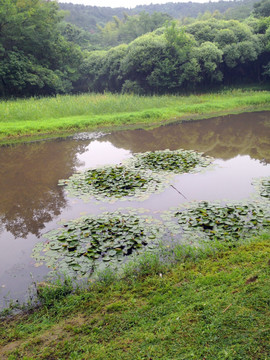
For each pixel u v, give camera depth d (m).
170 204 6.19
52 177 8.30
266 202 5.88
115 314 3.19
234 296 2.96
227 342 2.43
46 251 4.73
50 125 14.21
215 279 3.42
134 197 6.43
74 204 6.43
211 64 24.67
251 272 3.37
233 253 4.09
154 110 17.34
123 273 4.03
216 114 17.91
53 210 6.25
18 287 3.99
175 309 3.04
